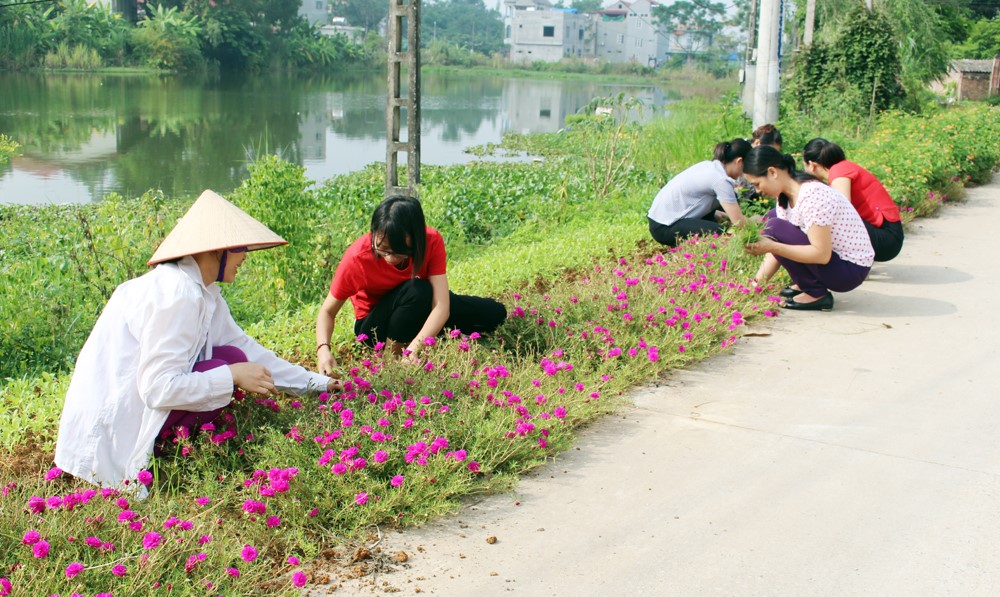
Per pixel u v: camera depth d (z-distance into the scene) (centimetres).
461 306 455
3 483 316
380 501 307
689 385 442
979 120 1270
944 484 343
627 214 879
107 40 4775
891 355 487
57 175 1572
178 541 264
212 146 2053
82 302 570
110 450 316
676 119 1727
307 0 8419
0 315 525
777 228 564
